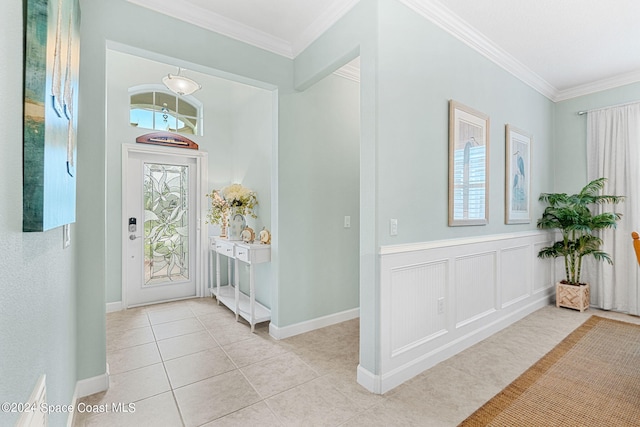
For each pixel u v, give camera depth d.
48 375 1.00
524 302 3.41
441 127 2.44
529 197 3.55
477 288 2.76
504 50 2.95
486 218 2.85
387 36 2.04
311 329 3.02
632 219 3.42
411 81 2.20
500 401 1.86
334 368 2.26
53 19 0.82
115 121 3.58
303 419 1.69
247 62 2.58
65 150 1.04
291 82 2.88
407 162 2.17
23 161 0.69
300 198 2.96
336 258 3.25
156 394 1.92
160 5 2.15
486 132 2.85
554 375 2.16
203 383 2.05
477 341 2.72
